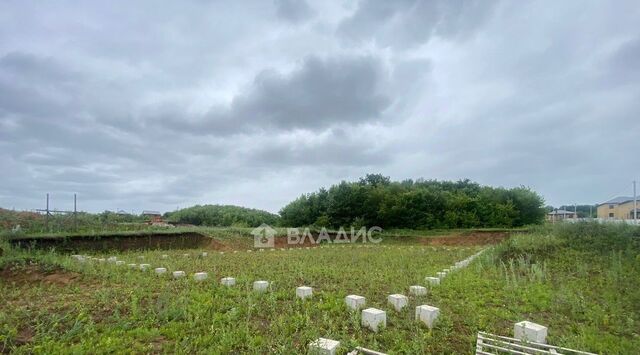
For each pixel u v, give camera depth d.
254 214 44.31
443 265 12.77
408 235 29.55
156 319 6.08
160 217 41.59
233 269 11.22
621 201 47.44
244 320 6.20
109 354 4.91
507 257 12.65
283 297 7.55
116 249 17.92
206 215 43.41
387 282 9.43
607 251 12.38
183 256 15.10
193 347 5.22
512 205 32.75
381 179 40.50
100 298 7.17
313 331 5.66
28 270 10.41
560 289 8.55
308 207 36.91
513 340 5.73
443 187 43.31
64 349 4.90
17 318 6.03
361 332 5.80
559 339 5.86
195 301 7.05
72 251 16.36
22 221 19.64
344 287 8.72
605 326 6.66
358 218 33.97
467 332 6.12
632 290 8.48
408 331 6.01
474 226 32.81
